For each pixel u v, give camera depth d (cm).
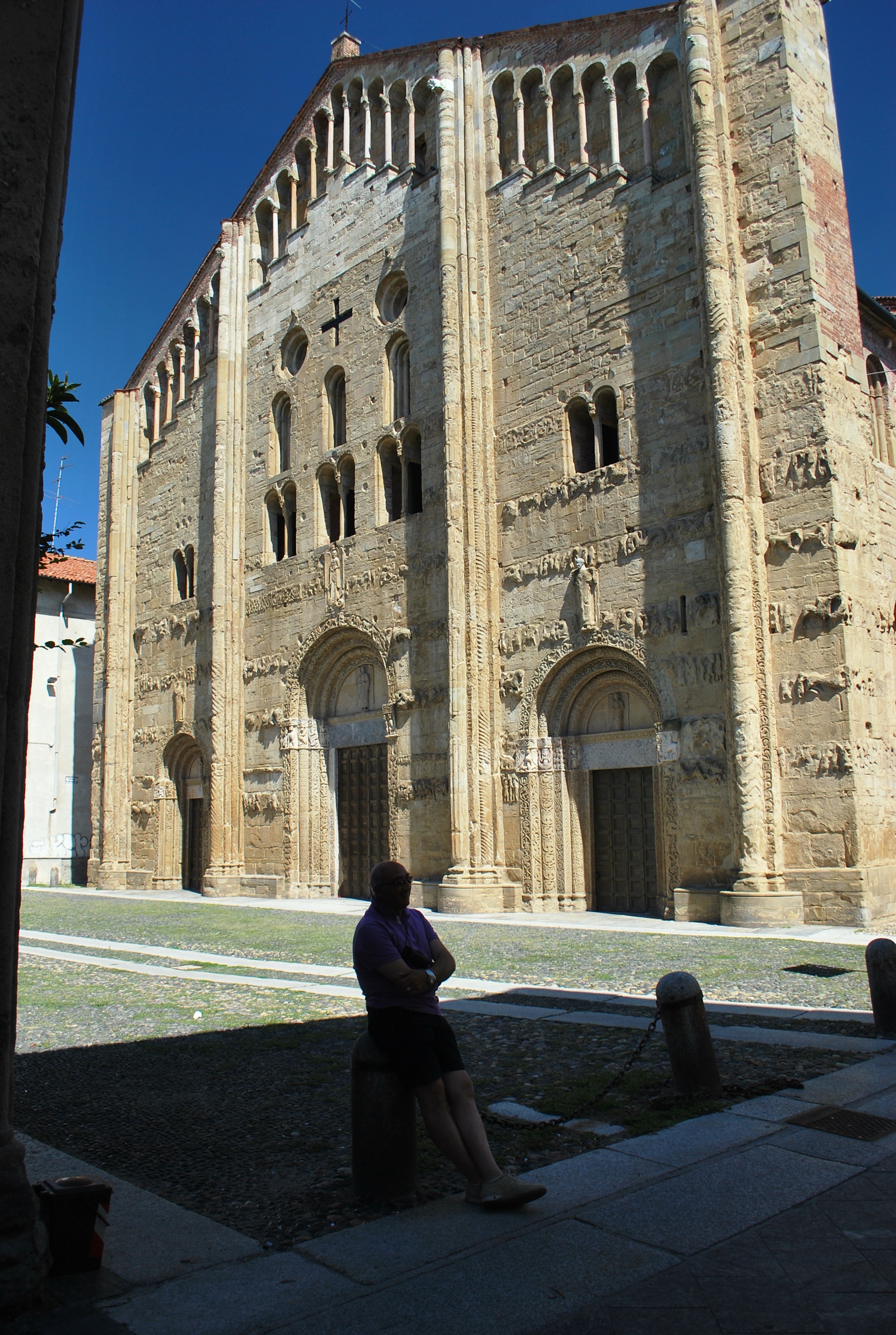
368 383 3388
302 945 2048
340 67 3691
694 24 2434
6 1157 517
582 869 2700
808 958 1611
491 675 2834
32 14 580
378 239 3422
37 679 5019
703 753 2342
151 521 4475
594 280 2733
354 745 3425
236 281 4038
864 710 2178
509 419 2917
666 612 2452
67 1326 486
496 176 3056
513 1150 722
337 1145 770
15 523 550
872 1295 495
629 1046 1043
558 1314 484
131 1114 866
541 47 2986
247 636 3791
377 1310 493
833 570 2166
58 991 1510
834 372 2278
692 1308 486
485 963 1686
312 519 3556
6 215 558
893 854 2223
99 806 4472
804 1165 672
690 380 2480
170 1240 588
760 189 2373
